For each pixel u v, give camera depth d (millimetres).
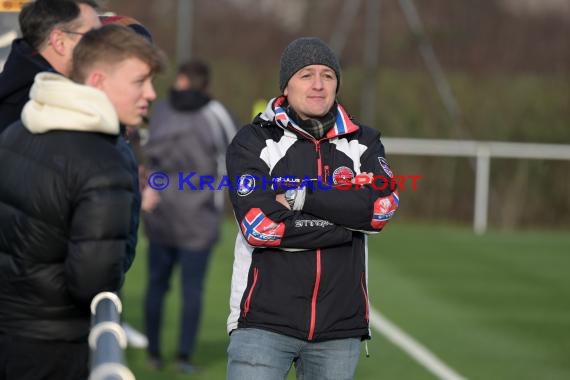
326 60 14695
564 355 26609
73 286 11406
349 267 14578
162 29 65250
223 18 65438
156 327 24406
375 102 58281
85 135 11625
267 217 14141
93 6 13898
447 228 52750
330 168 14828
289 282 14359
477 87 59031
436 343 27531
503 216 55250
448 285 36312
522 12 63094
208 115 25141
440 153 52844
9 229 11617
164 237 24484
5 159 11797
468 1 62906
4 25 17375
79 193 11391
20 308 11695
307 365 14766
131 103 12164
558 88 58844
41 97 11617
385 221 14656
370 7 56344
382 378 23734
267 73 59156
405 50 60750
